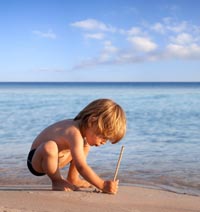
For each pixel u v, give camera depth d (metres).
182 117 5.65
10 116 5.65
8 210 1.00
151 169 2.05
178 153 2.60
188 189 1.61
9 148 2.78
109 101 1.34
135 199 1.27
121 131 1.33
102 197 1.26
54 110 6.85
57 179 1.36
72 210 1.04
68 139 1.35
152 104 8.69
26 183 1.68
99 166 2.12
